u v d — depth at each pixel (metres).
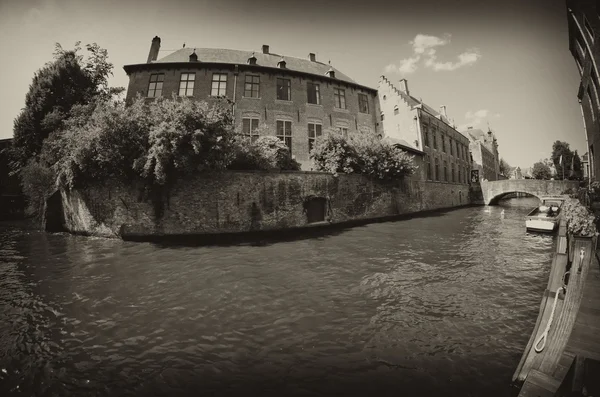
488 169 51.78
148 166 9.70
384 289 5.91
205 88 17.61
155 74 17.70
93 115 10.74
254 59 18.91
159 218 10.70
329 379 3.16
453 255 8.73
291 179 13.02
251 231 11.74
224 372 3.31
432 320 4.52
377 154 16.69
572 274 3.44
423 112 25.00
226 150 10.74
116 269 7.29
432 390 2.95
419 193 22.34
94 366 3.44
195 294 5.67
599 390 2.26
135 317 4.69
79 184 11.56
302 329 4.27
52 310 4.97
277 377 3.21
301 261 8.03
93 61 18.27
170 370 3.35
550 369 2.57
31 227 14.63
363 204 16.30
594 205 9.07
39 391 3.05
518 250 9.41
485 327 4.27
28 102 16.06
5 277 6.68
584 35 10.36
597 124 11.69
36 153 15.81
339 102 21.22
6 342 3.97
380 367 3.36
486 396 2.83
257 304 5.18
